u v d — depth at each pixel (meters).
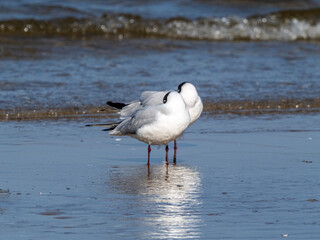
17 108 15.90
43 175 10.17
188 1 31.97
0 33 26.33
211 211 8.20
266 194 9.08
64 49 23.69
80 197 8.84
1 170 10.44
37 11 28.58
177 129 10.62
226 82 19.50
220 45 26.50
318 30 30.88
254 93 18.27
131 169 10.79
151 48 24.66
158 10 30.70
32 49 23.38
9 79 18.81
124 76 19.80
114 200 8.70
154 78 19.62
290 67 22.19
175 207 8.38
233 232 7.38
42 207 8.28
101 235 7.23
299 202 8.65
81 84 18.56
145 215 8.00
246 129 14.36
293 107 17.08
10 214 7.93
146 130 10.66
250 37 29.64
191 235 7.27
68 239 7.08
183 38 28.34
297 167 10.88
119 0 31.33
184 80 19.45
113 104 12.88
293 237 7.21
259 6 32.66
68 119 15.23
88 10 29.53
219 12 31.36
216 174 10.40
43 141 12.92
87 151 12.20
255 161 11.38
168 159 11.63
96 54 23.17
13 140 12.91
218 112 16.27
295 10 32.09
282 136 13.64
